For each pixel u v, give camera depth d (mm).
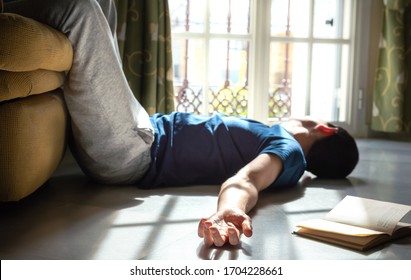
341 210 1288
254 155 1721
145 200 1531
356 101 3385
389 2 3219
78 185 1748
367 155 2643
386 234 1160
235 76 3268
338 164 1910
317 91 3410
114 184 1761
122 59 2729
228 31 3242
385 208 1269
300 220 1339
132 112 1564
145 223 1281
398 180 1957
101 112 1487
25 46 1168
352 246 1114
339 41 3328
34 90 1297
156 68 2762
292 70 3346
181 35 3133
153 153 1716
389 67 3252
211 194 1627
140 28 2766
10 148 1258
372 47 3375
